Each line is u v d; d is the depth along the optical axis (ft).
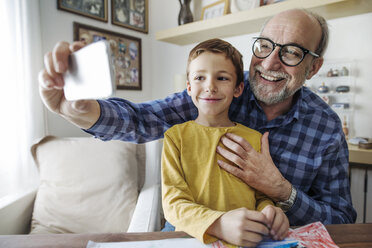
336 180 2.79
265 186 2.17
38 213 3.87
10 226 3.63
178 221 1.66
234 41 6.23
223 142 2.19
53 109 1.71
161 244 1.48
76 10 5.65
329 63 5.02
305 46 2.57
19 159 4.49
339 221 2.53
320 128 2.80
